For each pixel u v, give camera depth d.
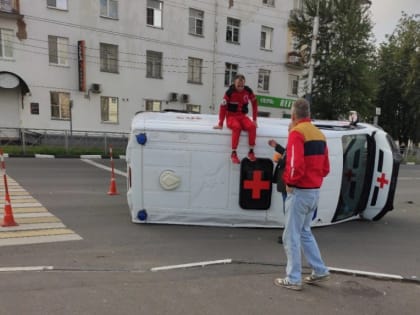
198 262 4.71
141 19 23.81
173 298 3.69
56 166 13.67
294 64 30.20
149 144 6.16
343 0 24.89
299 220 3.96
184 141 6.18
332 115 25.12
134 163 6.20
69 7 21.55
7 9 19.95
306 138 3.85
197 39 26.06
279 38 29.98
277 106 30.55
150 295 3.73
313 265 4.10
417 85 32.19
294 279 3.97
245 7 27.89
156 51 24.59
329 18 25.05
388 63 34.56
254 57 28.84
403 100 34.38
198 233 6.02
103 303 3.53
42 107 21.45
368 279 4.40
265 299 3.75
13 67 20.56
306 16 26.94
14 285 3.84
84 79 22.17
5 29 20.19
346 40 24.92
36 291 3.72
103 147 20.41
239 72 28.36
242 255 5.06
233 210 6.37
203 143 6.21
